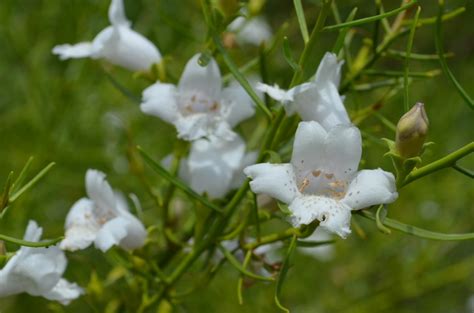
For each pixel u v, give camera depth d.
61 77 0.57
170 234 0.43
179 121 0.41
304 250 0.56
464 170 0.37
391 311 0.59
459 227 0.59
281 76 0.53
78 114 0.56
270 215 0.41
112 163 0.56
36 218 0.54
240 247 0.41
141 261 0.42
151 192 0.43
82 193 0.56
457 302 0.61
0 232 0.52
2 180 0.55
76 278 0.48
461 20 0.65
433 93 0.61
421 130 0.37
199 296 0.54
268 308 0.55
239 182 0.43
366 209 0.38
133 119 0.56
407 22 0.42
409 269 0.57
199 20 0.57
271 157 0.39
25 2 0.58
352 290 0.59
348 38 0.43
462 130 0.61
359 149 0.38
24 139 0.56
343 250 0.59
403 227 0.38
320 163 0.38
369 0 0.54
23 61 0.57
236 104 0.41
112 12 0.43
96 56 0.43
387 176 0.37
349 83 0.43
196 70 0.41
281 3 0.61
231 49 0.43
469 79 0.62
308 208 0.37
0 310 0.54
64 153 0.55
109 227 0.41
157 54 0.43
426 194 0.59
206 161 0.42
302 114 0.39
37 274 0.39
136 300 0.43
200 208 0.42
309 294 0.59
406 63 0.38
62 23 0.57
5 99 0.58
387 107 0.57
